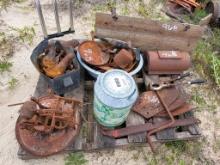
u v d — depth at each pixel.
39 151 1.19
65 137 1.22
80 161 1.29
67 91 1.39
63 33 1.48
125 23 1.51
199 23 1.94
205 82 1.69
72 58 1.32
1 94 1.52
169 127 1.34
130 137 1.30
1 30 1.85
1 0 2.06
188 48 1.65
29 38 1.81
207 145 1.42
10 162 1.27
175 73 1.55
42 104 1.23
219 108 1.59
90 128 1.35
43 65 1.31
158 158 1.34
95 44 1.47
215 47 1.92
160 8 2.18
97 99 1.17
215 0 2.06
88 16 2.03
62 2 2.10
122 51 1.39
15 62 1.67
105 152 1.33
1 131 1.38
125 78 1.18
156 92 1.42
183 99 1.43
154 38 1.59
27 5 2.05
